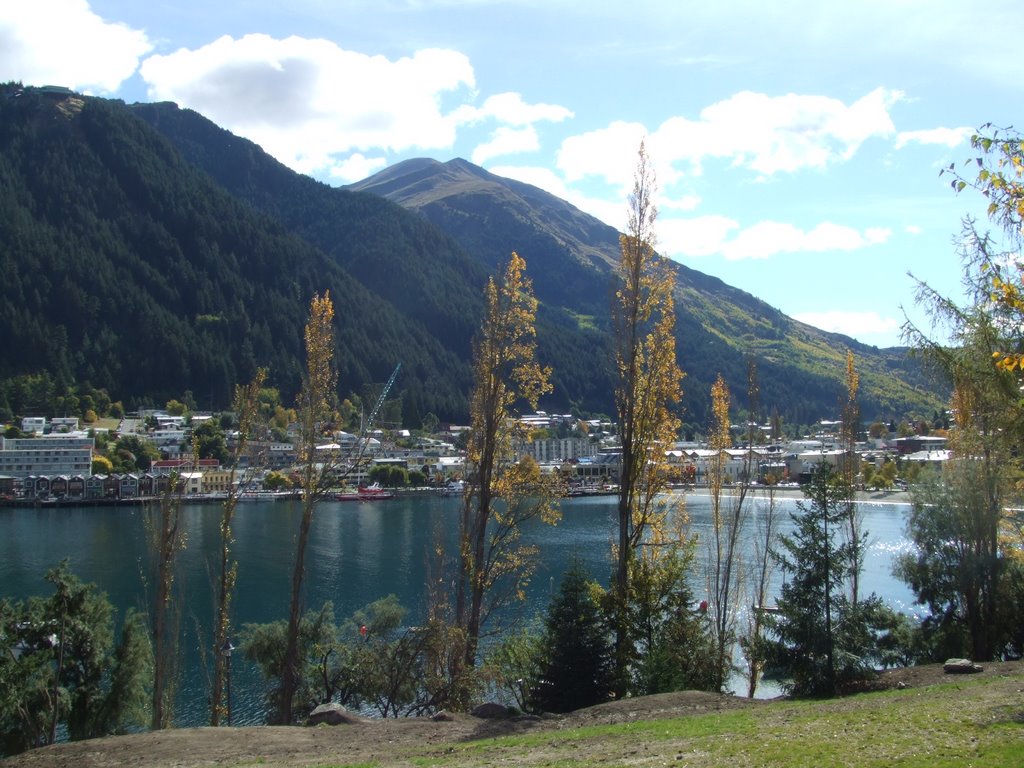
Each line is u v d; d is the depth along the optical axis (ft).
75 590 120.06
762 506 336.49
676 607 101.19
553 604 94.22
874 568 258.57
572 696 89.51
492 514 110.22
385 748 69.41
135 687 124.57
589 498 628.28
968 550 120.57
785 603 92.07
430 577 141.28
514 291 110.73
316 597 241.35
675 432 103.30
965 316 65.31
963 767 43.37
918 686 83.71
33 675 113.80
